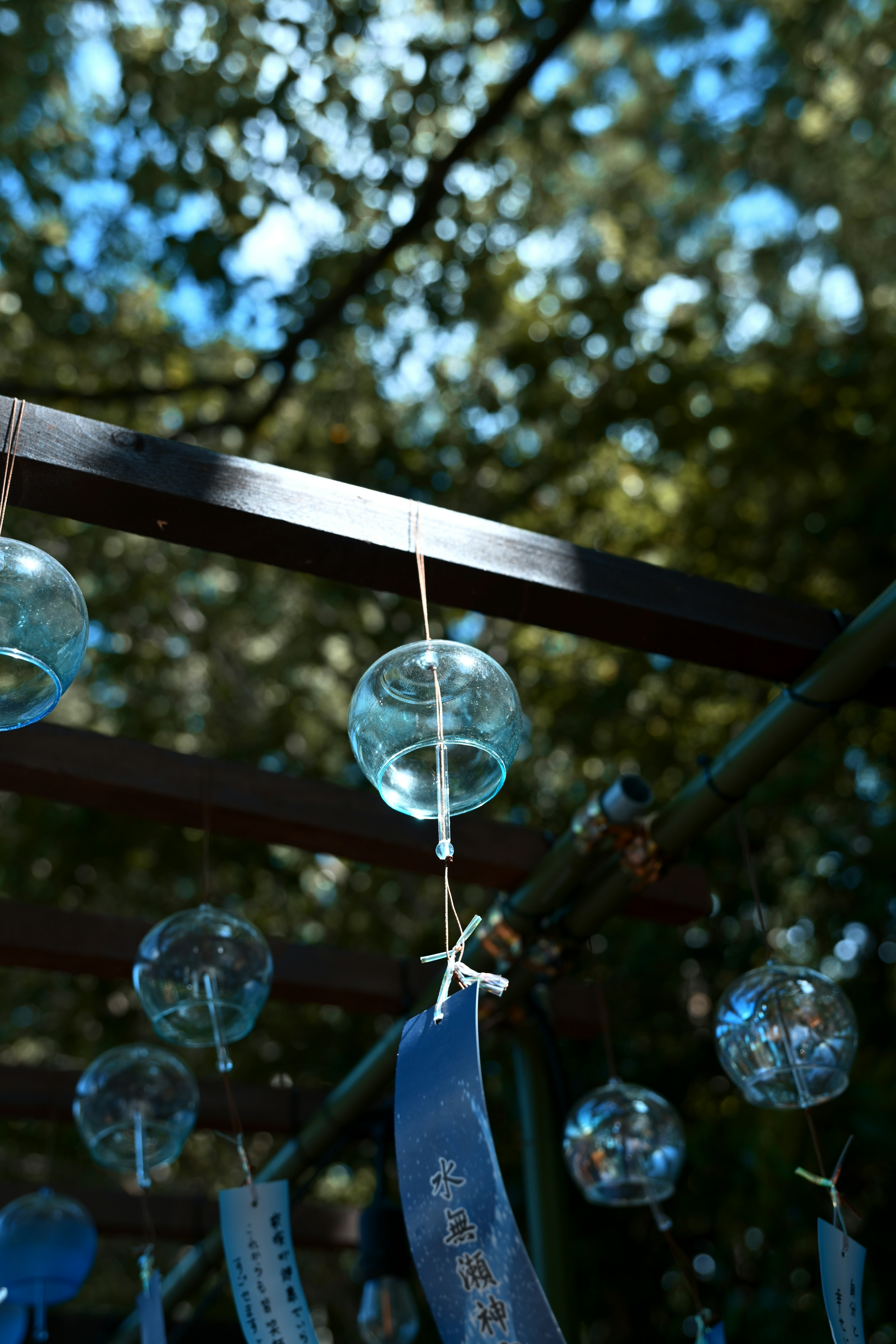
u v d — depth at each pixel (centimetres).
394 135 637
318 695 779
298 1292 262
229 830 332
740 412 670
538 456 719
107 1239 866
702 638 263
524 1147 380
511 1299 141
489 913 340
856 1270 223
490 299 694
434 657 181
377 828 338
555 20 614
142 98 634
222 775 326
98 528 702
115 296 698
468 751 183
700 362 711
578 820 308
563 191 811
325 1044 660
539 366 688
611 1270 566
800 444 658
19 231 650
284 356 664
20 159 655
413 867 346
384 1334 393
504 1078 604
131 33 639
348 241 670
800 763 620
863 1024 584
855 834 630
